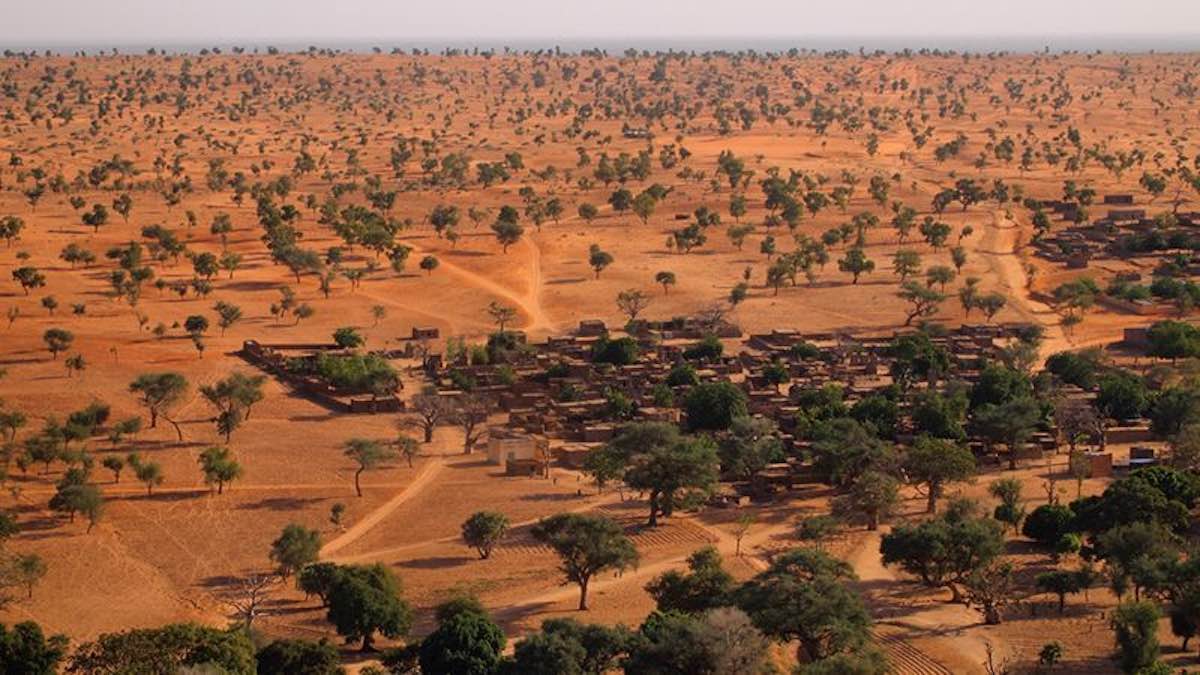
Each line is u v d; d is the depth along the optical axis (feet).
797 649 440.45
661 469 578.25
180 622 485.56
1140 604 436.76
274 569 540.11
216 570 539.70
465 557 552.00
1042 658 433.48
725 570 504.84
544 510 605.73
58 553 552.82
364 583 468.34
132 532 579.07
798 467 642.22
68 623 485.97
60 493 581.12
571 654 396.57
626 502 615.16
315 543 534.78
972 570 483.51
